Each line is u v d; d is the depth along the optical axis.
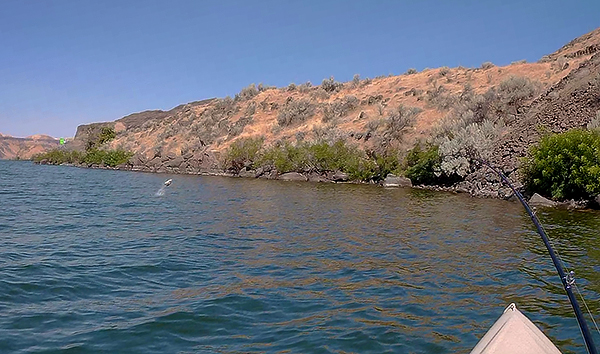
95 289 8.50
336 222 17.50
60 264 10.16
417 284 9.17
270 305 7.80
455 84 61.00
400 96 63.75
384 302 8.05
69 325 6.71
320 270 10.23
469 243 13.22
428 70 75.19
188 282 9.14
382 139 48.34
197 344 6.20
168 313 7.28
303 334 6.58
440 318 7.29
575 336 6.58
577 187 22.06
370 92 70.06
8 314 7.01
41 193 28.86
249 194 29.97
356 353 6.00
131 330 6.58
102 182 41.28
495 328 4.33
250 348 6.10
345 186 36.94
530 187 24.27
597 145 21.67
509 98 40.28
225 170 58.25
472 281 9.39
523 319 4.41
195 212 20.47
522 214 19.06
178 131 86.81
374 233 15.01
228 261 10.99
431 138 40.97
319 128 59.75
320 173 45.81
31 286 8.44
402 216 19.03
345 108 65.31
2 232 14.09
